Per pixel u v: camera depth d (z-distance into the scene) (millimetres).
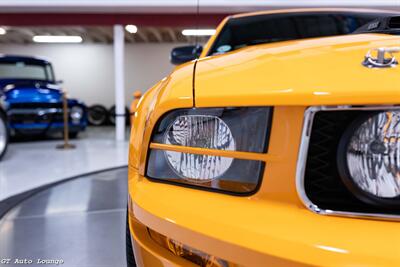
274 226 499
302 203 515
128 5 4906
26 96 5012
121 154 4152
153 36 9688
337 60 582
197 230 536
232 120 572
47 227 1721
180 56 1595
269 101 527
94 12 5375
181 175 622
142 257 653
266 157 533
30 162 3580
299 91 509
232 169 570
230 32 1579
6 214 1919
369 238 465
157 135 662
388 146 497
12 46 10188
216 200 568
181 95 626
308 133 508
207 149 592
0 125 3516
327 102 494
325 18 1578
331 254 448
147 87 10438
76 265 1336
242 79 592
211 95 589
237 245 497
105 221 1807
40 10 5145
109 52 10266
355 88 495
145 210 617
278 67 596
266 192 535
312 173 525
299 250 462
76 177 2859
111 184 2625
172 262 582
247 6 4855
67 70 10328
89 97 10422
